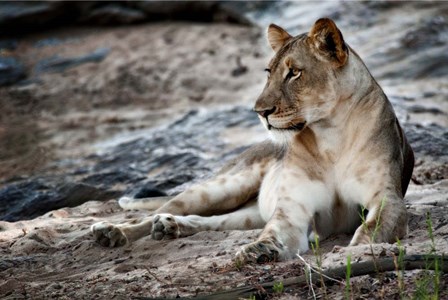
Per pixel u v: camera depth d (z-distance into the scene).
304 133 9.90
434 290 7.22
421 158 15.05
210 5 33.44
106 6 34.97
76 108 27.88
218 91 27.56
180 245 9.80
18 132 25.20
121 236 10.18
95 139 23.75
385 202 9.33
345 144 9.80
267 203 10.94
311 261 8.42
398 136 10.12
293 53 9.58
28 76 31.17
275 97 9.51
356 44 28.45
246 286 7.71
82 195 14.88
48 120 26.72
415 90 24.16
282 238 9.20
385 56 27.02
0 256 10.27
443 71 25.73
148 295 8.02
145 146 20.69
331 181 9.91
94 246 10.23
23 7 34.94
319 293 7.48
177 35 32.59
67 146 23.22
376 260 7.73
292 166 10.01
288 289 7.66
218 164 17.52
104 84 29.36
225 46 30.92
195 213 11.56
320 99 9.56
